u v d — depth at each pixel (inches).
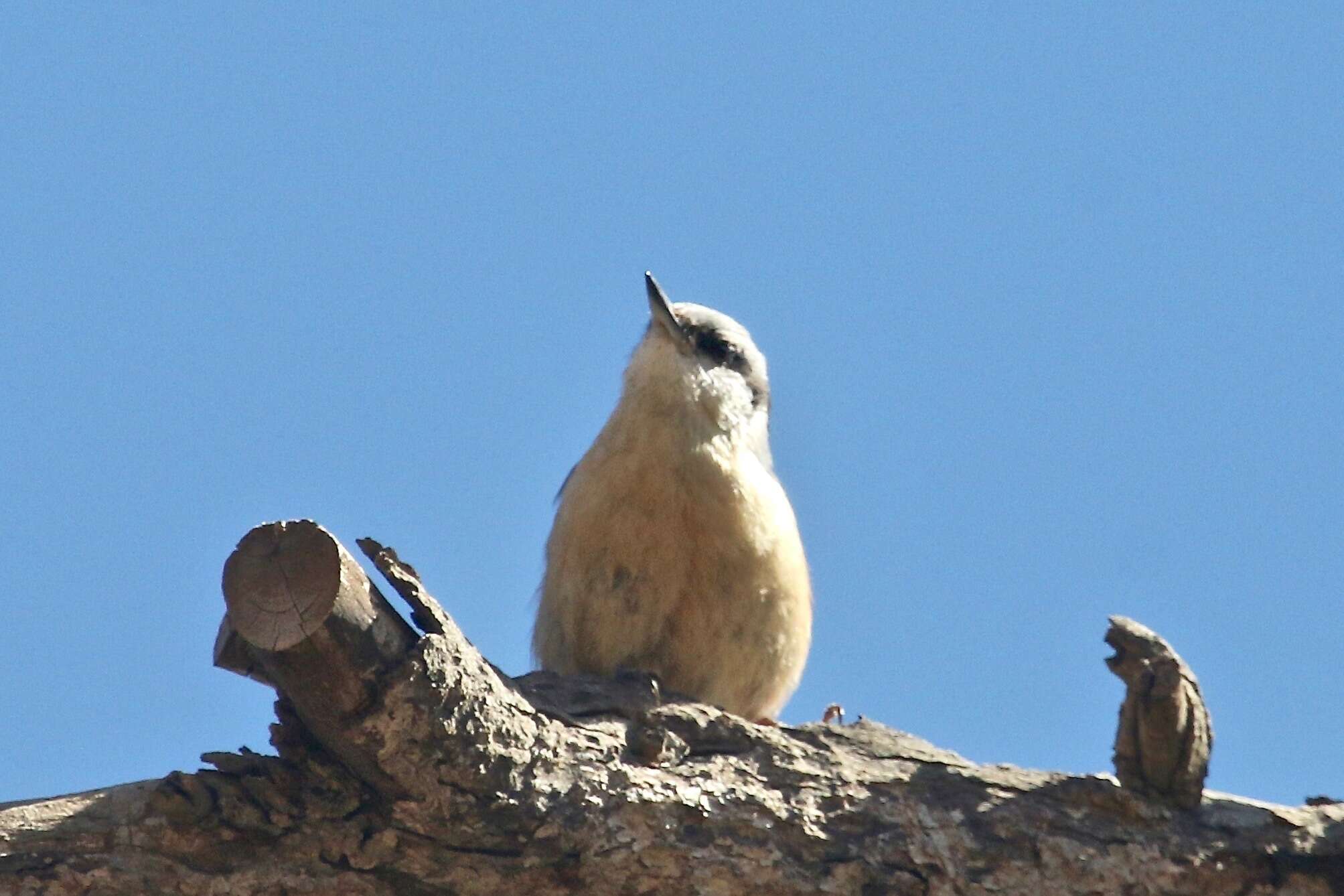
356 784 393.4
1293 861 411.2
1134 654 406.6
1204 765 413.4
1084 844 411.2
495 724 391.5
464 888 397.4
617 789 405.7
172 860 389.7
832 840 411.2
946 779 422.6
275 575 357.7
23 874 385.4
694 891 403.5
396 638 370.6
